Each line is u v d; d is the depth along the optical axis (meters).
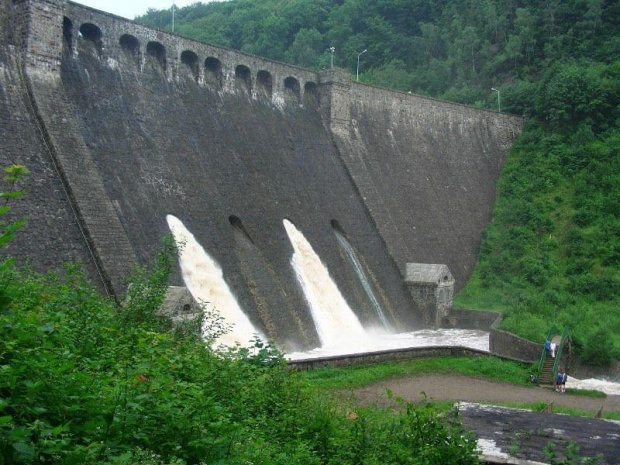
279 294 48.03
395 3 147.38
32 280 22.41
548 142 90.56
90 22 46.12
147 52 51.81
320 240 56.00
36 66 40.38
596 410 35.50
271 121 60.28
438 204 76.75
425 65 131.25
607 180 79.81
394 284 61.59
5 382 9.73
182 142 49.25
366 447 16.69
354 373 38.94
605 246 70.62
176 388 13.64
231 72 57.94
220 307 42.53
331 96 67.38
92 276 35.69
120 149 43.81
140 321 22.92
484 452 16.50
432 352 46.44
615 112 89.12
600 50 103.81
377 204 66.25
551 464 15.15
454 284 69.25
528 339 51.12
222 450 12.37
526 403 35.44
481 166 88.75
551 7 115.81
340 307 52.94
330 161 64.75
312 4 156.62
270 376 19.05
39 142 38.31
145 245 40.56
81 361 14.34
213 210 47.59
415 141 80.56
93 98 44.34
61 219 36.38
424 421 17.14
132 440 11.26
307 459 15.30
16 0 40.66
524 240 75.69
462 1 137.88
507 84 113.62
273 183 55.25
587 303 64.06
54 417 10.21
